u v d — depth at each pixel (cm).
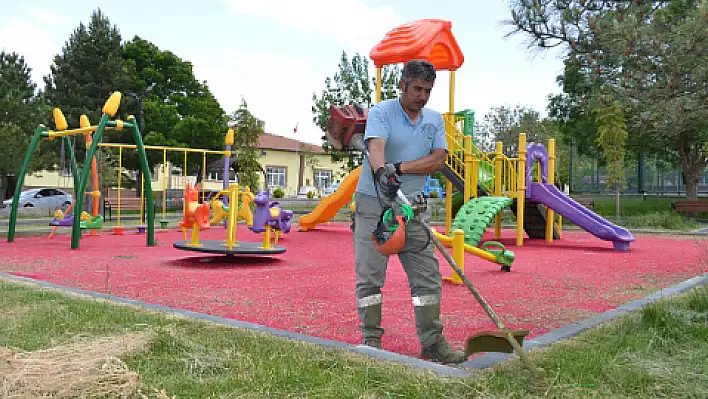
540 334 443
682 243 1400
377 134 355
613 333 400
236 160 3841
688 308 476
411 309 542
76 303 486
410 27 1315
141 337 347
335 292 645
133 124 1232
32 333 384
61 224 1341
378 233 349
